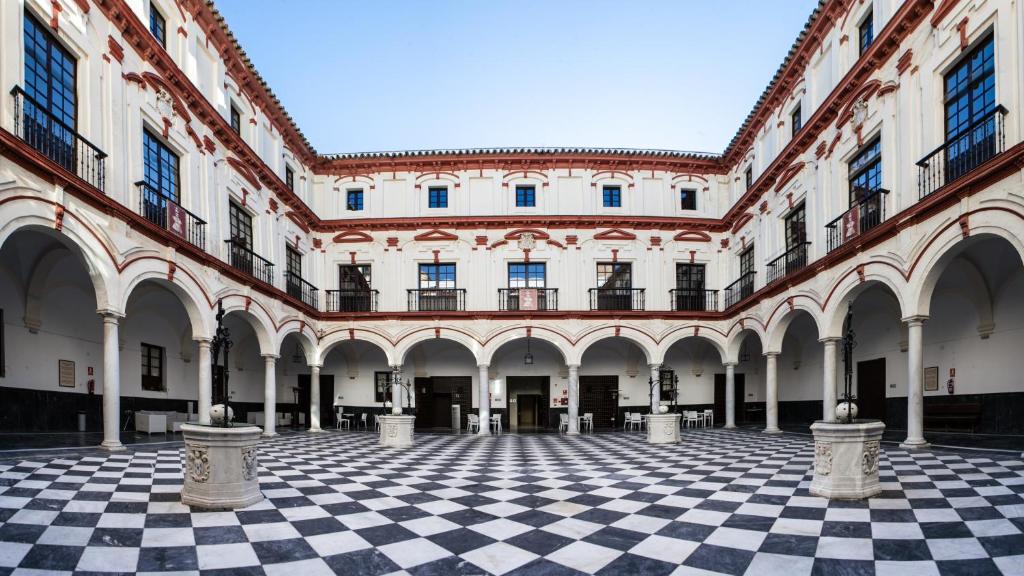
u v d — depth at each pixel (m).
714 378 21.83
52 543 4.34
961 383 12.35
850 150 12.41
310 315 18.52
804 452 10.35
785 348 20.33
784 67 15.42
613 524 5.14
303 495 6.36
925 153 10.02
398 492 6.63
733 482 7.13
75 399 12.32
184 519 5.12
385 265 19.95
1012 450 8.65
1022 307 10.92
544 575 3.86
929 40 9.95
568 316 18.80
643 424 20.72
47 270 11.27
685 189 20.70
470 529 4.99
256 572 3.88
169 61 11.49
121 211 9.68
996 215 8.09
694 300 20.06
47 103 8.70
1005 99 8.18
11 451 8.23
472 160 20.16
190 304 12.06
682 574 3.85
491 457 10.44
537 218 19.78
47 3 8.57
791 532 4.73
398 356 18.88
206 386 12.34
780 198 15.96
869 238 11.05
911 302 9.96
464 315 18.78
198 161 12.91
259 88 15.80
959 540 4.39
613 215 19.86
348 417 20.98
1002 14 8.28
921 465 7.76
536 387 21.75
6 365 10.71
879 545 4.34
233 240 14.64
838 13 13.00
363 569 3.97
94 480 6.61
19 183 7.73
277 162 17.38
